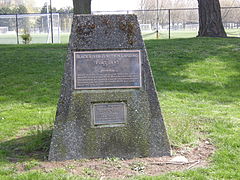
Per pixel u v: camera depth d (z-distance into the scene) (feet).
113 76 12.49
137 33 12.55
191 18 92.68
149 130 12.62
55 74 27.30
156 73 27.84
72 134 12.41
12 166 11.77
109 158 12.40
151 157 12.57
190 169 11.45
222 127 15.71
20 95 22.77
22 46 40.11
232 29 81.46
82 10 37.73
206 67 28.96
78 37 12.44
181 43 37.45
